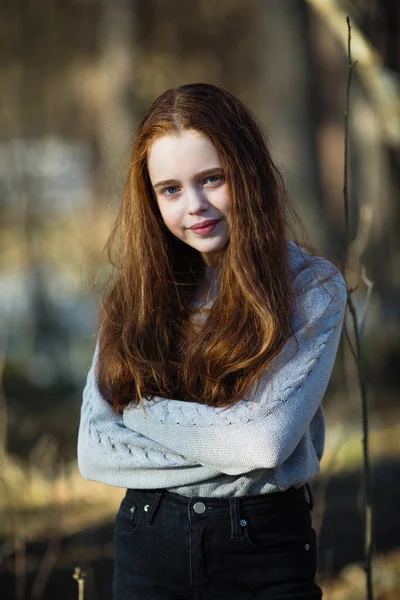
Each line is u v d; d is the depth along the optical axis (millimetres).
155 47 16359
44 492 5195
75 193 13617
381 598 3945
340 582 4148
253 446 2180
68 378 8414
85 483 5473
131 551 2352
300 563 2299
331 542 4613
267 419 2203
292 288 2348
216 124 2291
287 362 2262
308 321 2307
